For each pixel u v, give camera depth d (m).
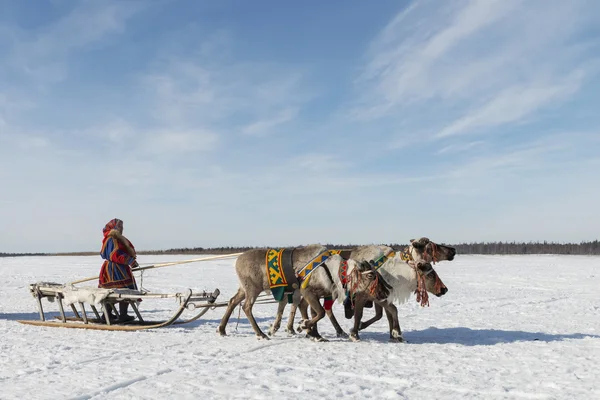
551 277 24.59
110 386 6.26
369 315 12.70
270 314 12.98
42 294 11.43
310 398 5.76
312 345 8.81
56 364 7.48
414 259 9.18
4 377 6.75
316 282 9.20
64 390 6.14
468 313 12.73
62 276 28.98
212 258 10.33
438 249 9.31
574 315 12.33
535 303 14.74
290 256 9.40
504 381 6.36
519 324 10.96
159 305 15.12
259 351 8.32
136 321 11.31
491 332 9.96
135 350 8.41
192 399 5.78
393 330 9.21
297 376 6.70
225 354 8.07
